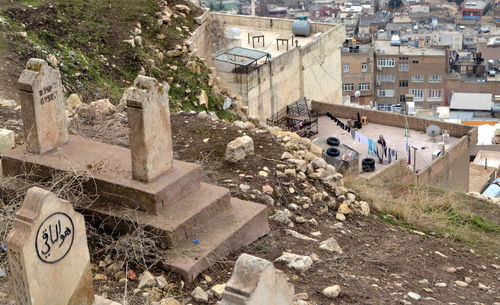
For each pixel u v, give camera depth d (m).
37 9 19.27
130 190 7.88
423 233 10.87
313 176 10.72
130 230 7.80
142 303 7.03
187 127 11.85
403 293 8.09
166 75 18.73
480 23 98.94
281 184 10.20
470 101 63.12
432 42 85.50
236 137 11.46
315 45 27.28
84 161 8.41
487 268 9.86
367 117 24.95
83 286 6.48
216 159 10.67
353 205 10.70
